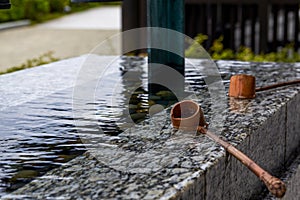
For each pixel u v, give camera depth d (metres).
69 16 15.69
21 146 1.84
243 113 2.07
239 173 1.71
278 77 2.94
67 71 3.40
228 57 5.65
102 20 14.30
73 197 1.27
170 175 1.39
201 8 6.26
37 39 10.74
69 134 1.98
